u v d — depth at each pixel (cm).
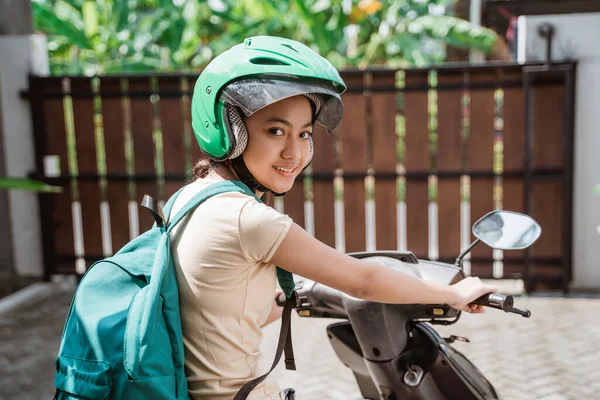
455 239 550
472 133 532
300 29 1110
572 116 512
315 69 135
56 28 990
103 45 1074
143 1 1223
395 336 172
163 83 559
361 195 555
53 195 591
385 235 557
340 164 554
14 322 504
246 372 141
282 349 145
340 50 1230
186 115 561
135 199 581
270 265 140
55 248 600
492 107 526
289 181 146
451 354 180
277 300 190
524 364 389
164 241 136
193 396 137
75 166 590
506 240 164
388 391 181
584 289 543
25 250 604
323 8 1010
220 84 135
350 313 173
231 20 1091
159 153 584
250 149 142
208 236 133
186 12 1075
